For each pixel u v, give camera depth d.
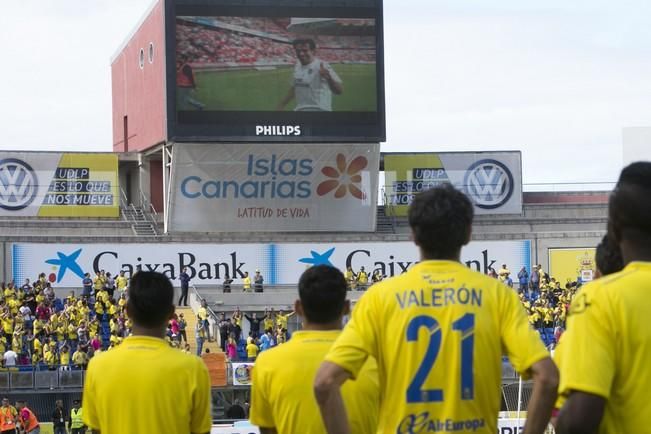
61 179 60.56
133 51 65.75
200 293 57.84
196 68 54.22
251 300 57.91
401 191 63.25
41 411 46.66
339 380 7.11
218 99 54.41
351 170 59.12
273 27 54.62
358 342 7.16
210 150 57.16
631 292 6.34
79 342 48.31
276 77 54.72
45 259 56.88
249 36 54.53
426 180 63.34
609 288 6.38
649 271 6.46
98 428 9.40
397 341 7.14
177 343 50.28
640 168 6.61
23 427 38.25
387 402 7.23
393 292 7.22
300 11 54.72
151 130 61.00
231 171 58.12
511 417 34.75
